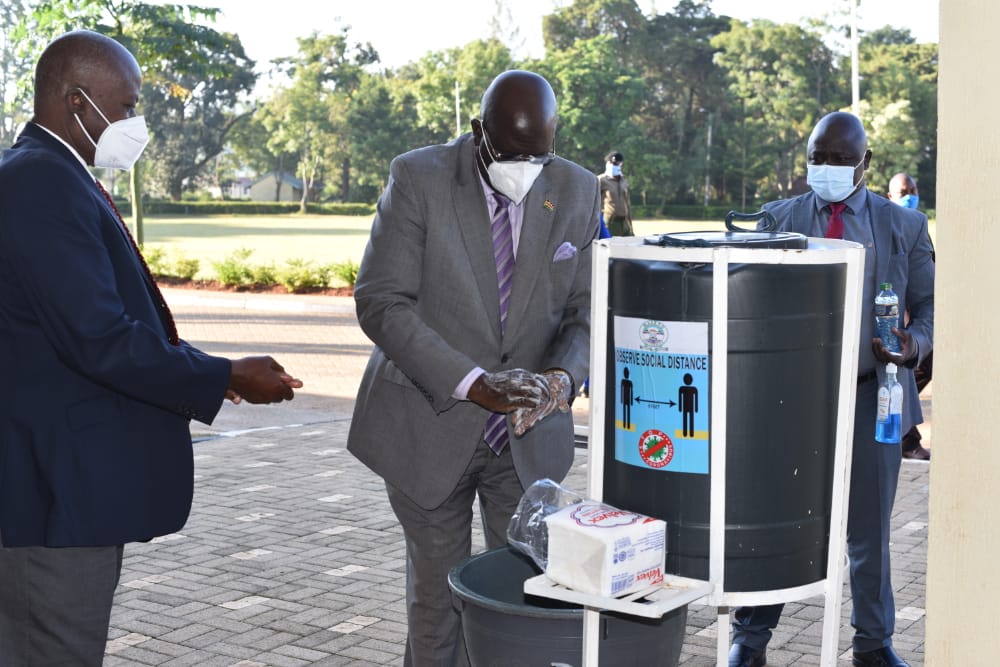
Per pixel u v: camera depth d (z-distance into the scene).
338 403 11.16
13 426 2.83
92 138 3.00
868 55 76.38
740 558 2.51
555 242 3.46
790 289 2.46
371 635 4.73
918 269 4.18
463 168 3.42
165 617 4.95
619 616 2.58
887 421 3.94
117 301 2.82
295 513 6.84
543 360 3.49
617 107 80.81
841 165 4.07
